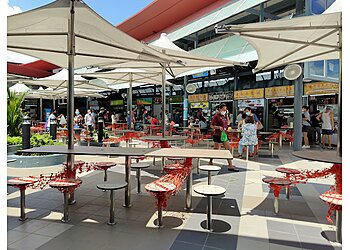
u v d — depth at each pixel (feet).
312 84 38.09
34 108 84.38
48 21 13.93
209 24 36.76
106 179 19.40
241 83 48.75
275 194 13.16
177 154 13.58
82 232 11.03
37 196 15.55
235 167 24.29
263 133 34.24
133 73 28.19
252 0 31.63
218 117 22.91
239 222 12.16
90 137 34.99
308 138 39.09
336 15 11.53
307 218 12.64
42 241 10.23
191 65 23.26
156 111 71.15
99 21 13.25
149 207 14.01
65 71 35.27
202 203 14.70
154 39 56.34
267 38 13.50
